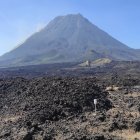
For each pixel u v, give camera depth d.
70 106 42.75
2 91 50.03
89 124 37.09
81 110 42.78
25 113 39.91
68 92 46.69
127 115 41.00
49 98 44.38
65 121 38.38
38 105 41.84
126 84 73.31
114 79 81.62
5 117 40.16
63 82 50.56
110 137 33.31
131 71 155.50
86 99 45.59
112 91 59.72
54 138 31.97
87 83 53.47
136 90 62.62
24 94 47.16
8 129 34.09
